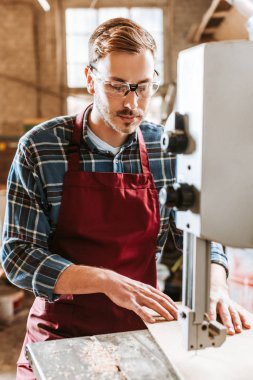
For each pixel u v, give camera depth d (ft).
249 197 2.81
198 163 2.78
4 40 20.36
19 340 11.18
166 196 2.87
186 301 3.10
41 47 20.56
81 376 3.08
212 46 2.68
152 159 4.70
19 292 12.73
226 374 3.20
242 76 2.71
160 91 20.72
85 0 20.43
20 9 20.15
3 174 18.29
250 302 8.13
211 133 2.73
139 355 3.38
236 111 2.73
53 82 20.76
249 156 2.77
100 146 4.51
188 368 3.25
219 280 4.30
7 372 9.70
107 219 4.32
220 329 2.97
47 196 4.30
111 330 4.22
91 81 4.36
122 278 3.85
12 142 18.08
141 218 4.40
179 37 20.67
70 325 4.21
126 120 4.01
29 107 20.81
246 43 2.70
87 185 4.30
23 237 4.22
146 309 4.05
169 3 20.58
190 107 2.84
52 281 3.91
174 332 3.68
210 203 2.78
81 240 4.32
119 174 4.35
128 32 3.84
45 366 3.18
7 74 20.57
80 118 4.54
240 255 8.32
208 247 2.95
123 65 3.79
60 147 4.41
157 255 4.82
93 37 4.11
